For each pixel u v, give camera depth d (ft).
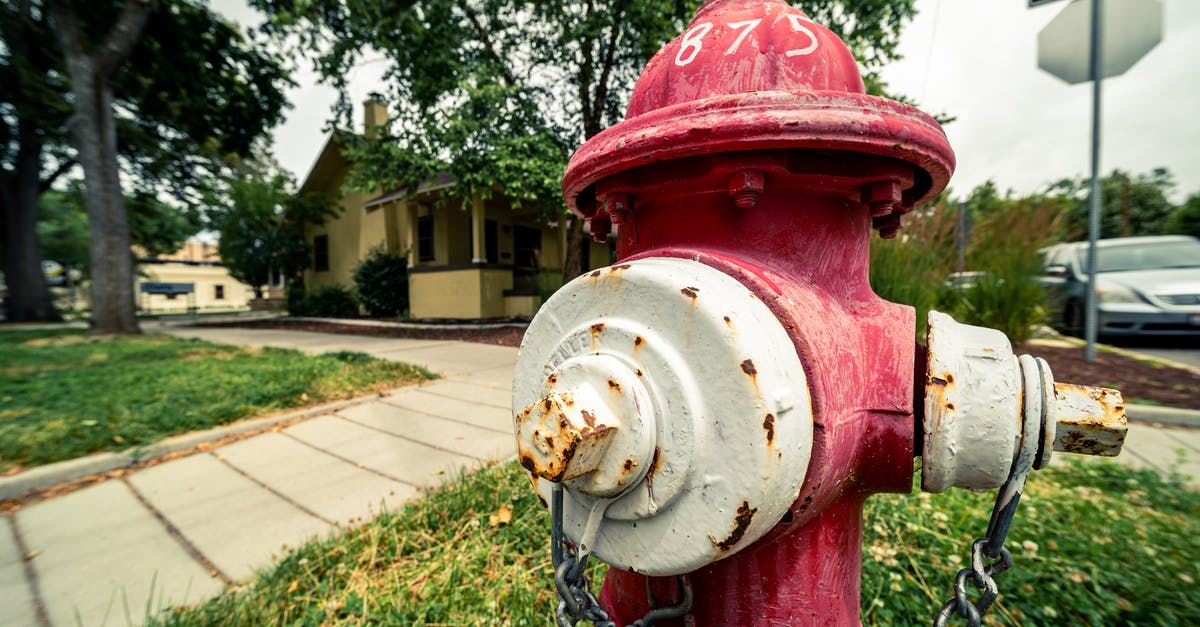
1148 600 5.24
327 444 12.07
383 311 49.06
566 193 3.41
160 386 16.52
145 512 8.91
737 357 2.07
